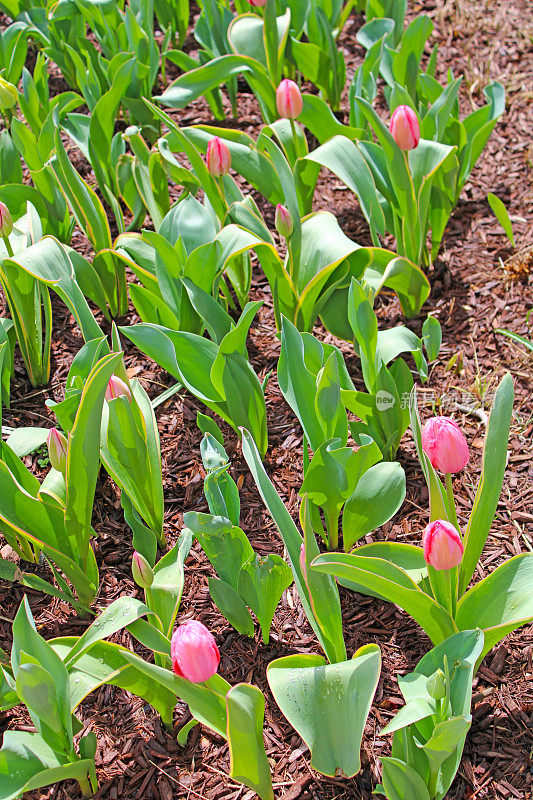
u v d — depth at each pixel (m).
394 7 3.88
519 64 4.47
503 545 2.47
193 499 2.66
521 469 2.68
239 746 1.67
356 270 2.76
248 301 3.35
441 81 4.36
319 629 1.95
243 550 2.18
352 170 2.94
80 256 3.06
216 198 3.01
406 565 2.18
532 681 2.12
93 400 1.98
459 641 1.74
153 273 2.97
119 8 4.29
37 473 2.76
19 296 2.75
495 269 3.40
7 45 4.07
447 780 1.74
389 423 2.52
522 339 2.79
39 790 2.00
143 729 2.10
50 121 3.20
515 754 1.99
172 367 2.51
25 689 1.61
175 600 2.03
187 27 4.71
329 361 2.12
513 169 3.88
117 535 2.59
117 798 1.96
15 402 3.02
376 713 2.08
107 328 3.30
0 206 2.52
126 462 2.25
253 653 2.25
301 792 1.94
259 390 2.57
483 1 4.92
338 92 4.03
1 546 2.58
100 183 3.34
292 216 2.64
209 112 4.34
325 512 2.37
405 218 3.03
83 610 2.35
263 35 3.77
